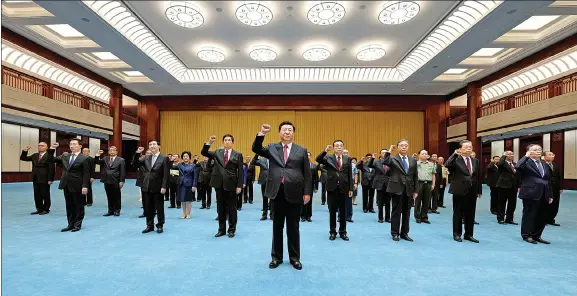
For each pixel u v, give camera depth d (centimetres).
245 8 1011
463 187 549
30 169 1825
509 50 1441
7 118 1420
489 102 1855
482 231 642
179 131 2311
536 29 1224
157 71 1528
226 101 2262
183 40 1264
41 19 1096
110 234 587
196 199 1124
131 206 959
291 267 414
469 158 567
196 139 2305
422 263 434
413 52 1373
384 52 1362
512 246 524
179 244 520
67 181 598
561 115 1312
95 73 1767
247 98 2253
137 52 1248
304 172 421
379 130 2295
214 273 390
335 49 1366
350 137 2294
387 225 697
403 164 569
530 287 357
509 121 1605
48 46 1366
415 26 1129
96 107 1922
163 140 2308
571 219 783
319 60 1420
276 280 369
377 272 398
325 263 430
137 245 512
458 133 2064
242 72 1731
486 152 2230
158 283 360
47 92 1560
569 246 527
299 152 421
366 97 2242
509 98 1702
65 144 2059
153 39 1241
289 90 2058
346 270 404
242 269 404
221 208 579
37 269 401
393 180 564
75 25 994
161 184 603
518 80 1772
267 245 516
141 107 2280
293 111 2294
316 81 1794
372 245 524
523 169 567
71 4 870
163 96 2278
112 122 1948
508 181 716
